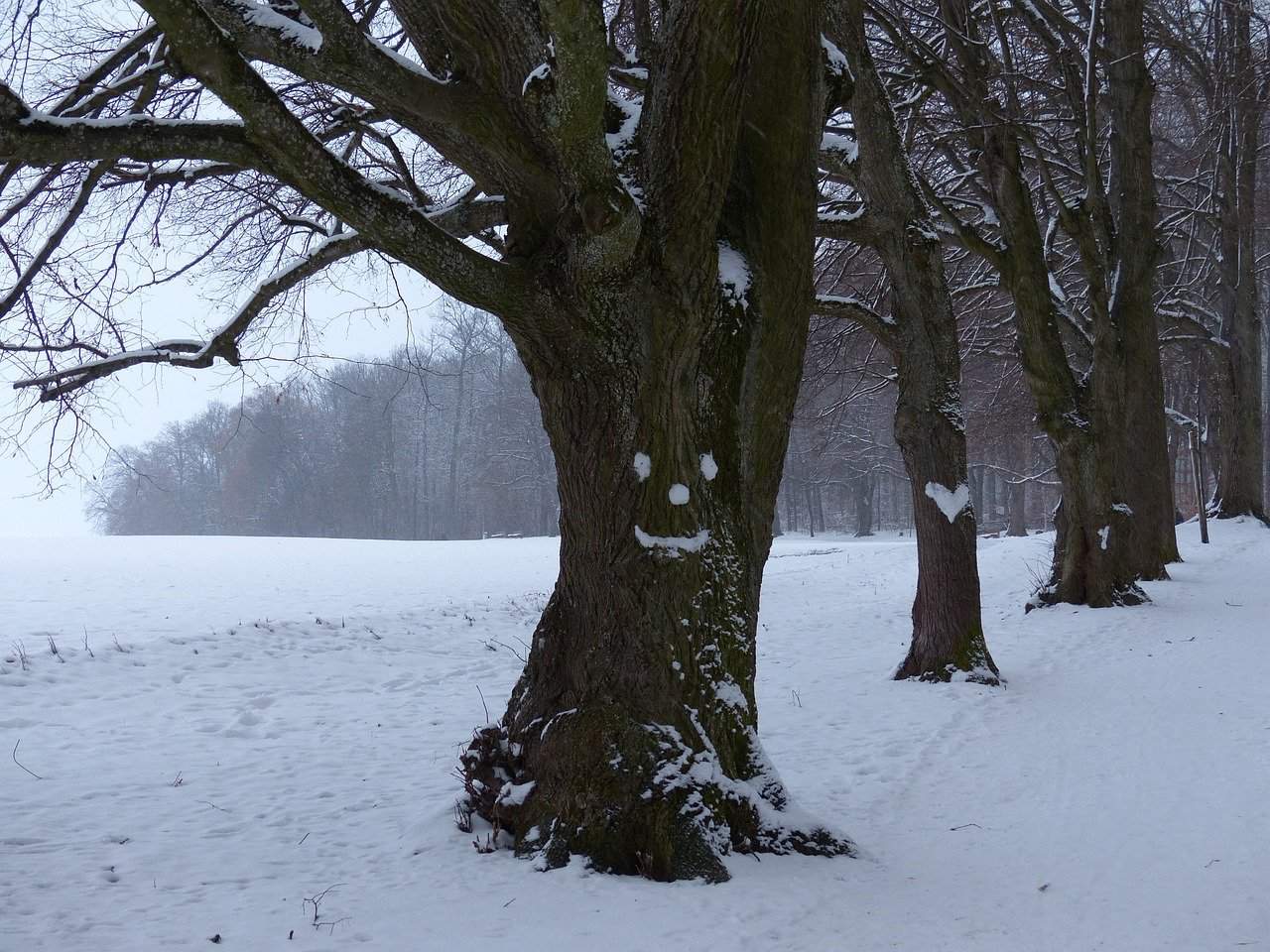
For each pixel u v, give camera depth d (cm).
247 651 1429
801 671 1383
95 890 547
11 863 593
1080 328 2044
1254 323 3120
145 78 724
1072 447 1808
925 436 1278
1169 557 2472
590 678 604
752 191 651
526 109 575
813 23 638
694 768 582
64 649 1360
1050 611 1836
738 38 568
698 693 601
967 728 1015
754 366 650
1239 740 917
